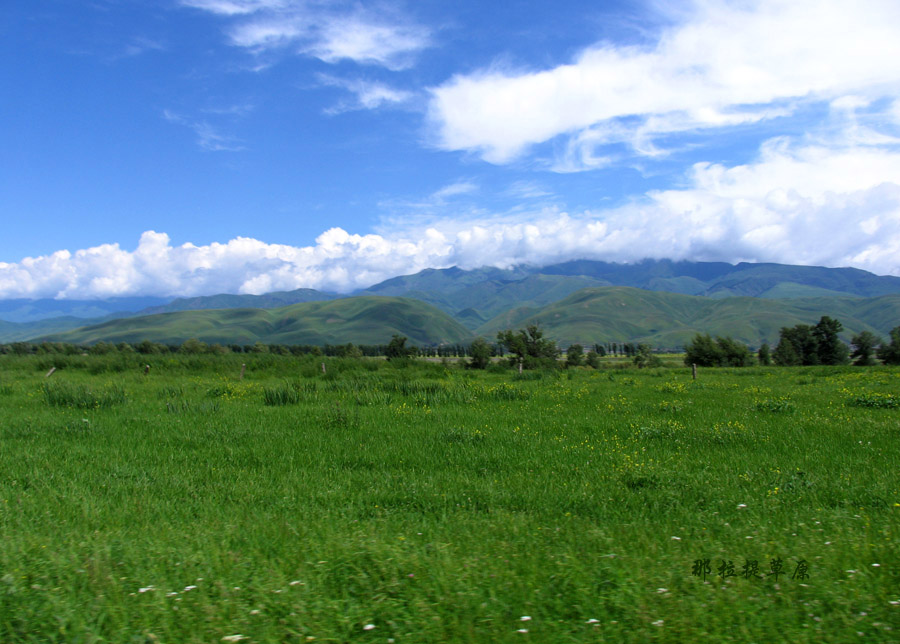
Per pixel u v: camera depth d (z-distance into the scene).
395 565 4.60
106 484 7.93
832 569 4.68
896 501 6.98
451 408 16.39
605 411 15.77
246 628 3.77
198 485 8.01
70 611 3.90
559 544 5.36
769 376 33.12
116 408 16.02
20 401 17.48
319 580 4.41
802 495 7.32
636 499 7.19
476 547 5.19
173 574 4.63
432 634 3.72
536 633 3.72
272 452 10.17
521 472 8.69
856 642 3.65
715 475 8.43
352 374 30.00
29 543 5.31
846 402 17.48
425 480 8.21
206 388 22.17
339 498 7.31
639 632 3.75
